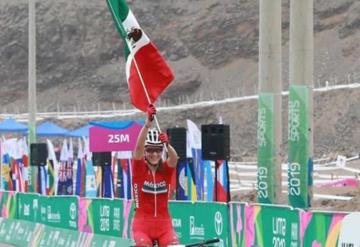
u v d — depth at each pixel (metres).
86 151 37.19
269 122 22.47
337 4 125.69
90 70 134.62
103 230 25.72
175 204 21.70
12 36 138.62
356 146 92.94
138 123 31.20
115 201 24.98
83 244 23.47
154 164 14.19
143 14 139.38
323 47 121.12
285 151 76.31
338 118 98.44
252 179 52.16
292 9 20.75
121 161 32.69
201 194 29.30
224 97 121.12
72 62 135.88
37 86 134.62
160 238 14.17
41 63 136.62
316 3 127.50
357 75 111.38
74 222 27.92
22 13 140.50
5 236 30.98
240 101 110.94
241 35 130.62
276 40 22.55
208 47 131.25
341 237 15.24
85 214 26.97
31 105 41.34
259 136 22.64
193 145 29.42
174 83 127.00
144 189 14.16
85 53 136.25
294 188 20.70
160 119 113.38
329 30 123.69
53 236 26.11
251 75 124.19
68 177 38.69
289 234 17.05
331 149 94.69
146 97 15.57
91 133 31.53
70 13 139.88
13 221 30.75
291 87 20.72
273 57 22.52
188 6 138.12
